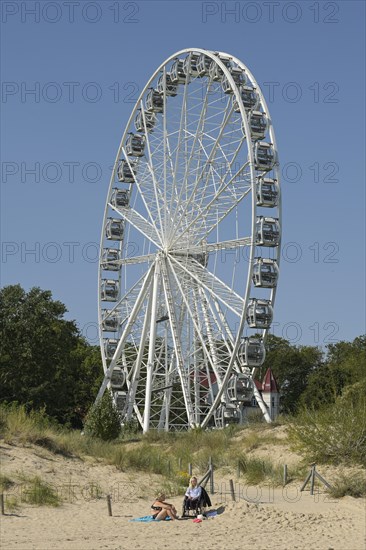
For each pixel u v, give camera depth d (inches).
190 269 2240.4
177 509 1080.2
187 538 848.9
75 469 1341.0
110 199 2650.1
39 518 988.6
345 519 941.2
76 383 3501.5
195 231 2250.2
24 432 1444.4
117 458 1449.3
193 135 2255.2
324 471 1309.1
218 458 1593.3
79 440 1587.1
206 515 1002.1
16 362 2787.9
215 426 2249.0
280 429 1817.2
